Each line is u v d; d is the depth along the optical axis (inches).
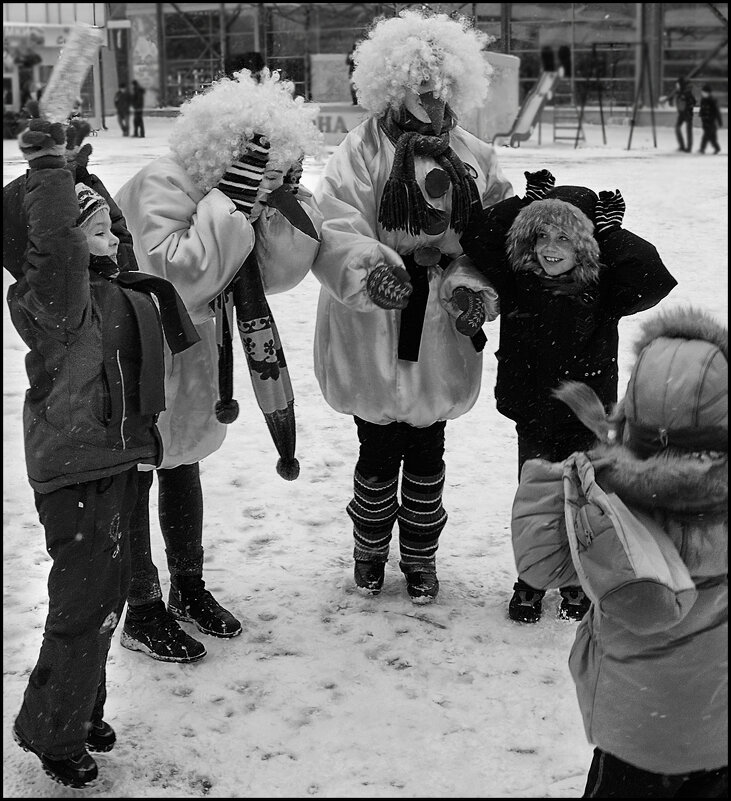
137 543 136.9
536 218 136.9
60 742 110.0
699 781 90.0
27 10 1107.3
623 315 142.6
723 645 87.7
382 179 146.4
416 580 155.4
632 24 1176.2
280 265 137.9
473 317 142.9
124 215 133.6
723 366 86.7
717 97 1187.9
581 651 95.0
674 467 85.8
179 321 115.3
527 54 1170.6
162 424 135.0
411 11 149.9
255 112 131.2
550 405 142.3
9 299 110.4
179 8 1221.7
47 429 108.1
